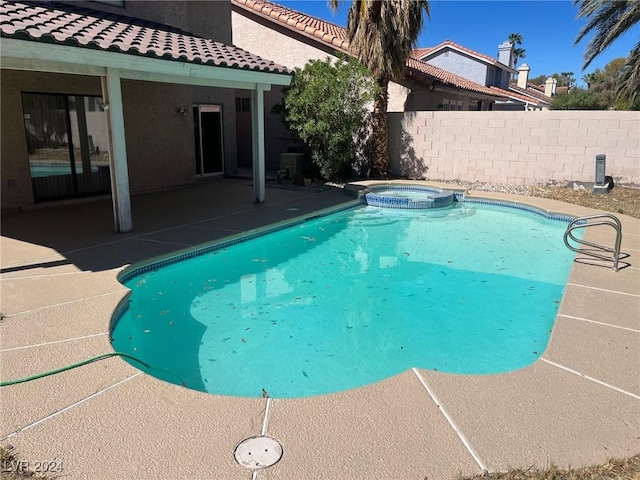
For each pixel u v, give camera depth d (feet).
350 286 23.67
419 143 52.03
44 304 16.87
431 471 8.84
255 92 35.91
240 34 60.80
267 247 30.42
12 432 9.85
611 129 43.16
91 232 27.96
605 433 10.06
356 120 47.42
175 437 9.75
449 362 16.38
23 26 20.39
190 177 48.08
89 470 8.78
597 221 32.76
